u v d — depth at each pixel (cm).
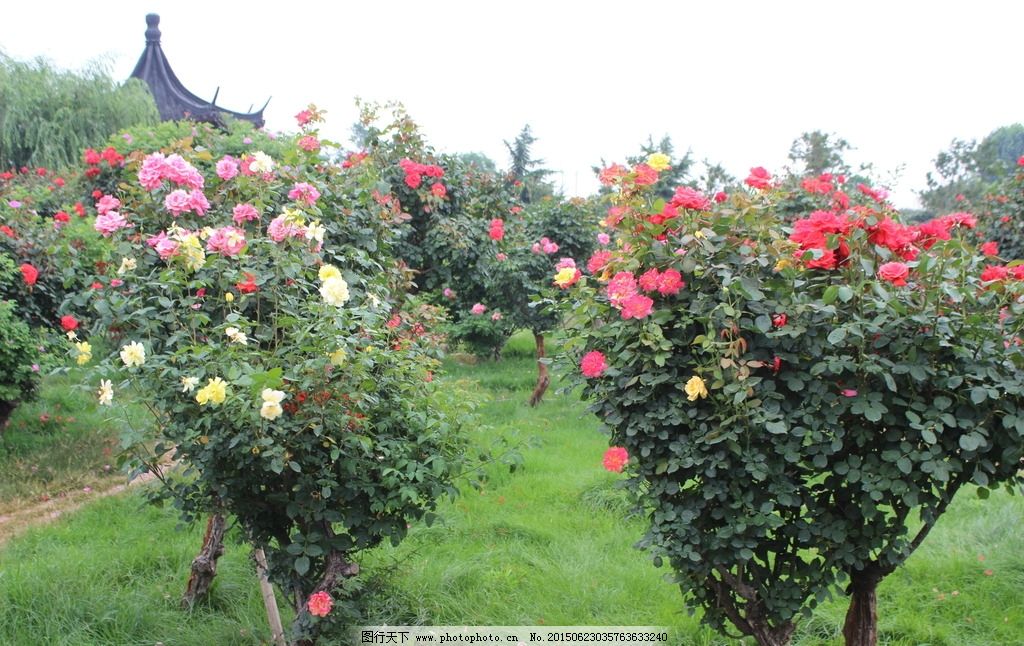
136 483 564
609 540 442
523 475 566
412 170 578
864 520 219
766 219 229
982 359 204
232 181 313
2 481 564
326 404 234
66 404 753
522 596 365
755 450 204
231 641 333
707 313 214
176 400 240
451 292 666
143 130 902
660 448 219
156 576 395
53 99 1483
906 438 205
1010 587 369
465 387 358
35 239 557
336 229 332
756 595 234
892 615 351
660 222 224
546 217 882
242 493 257
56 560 390
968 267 224
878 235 213
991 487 215
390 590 350
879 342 203
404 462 242
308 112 455
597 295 240
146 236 277
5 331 539
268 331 256
